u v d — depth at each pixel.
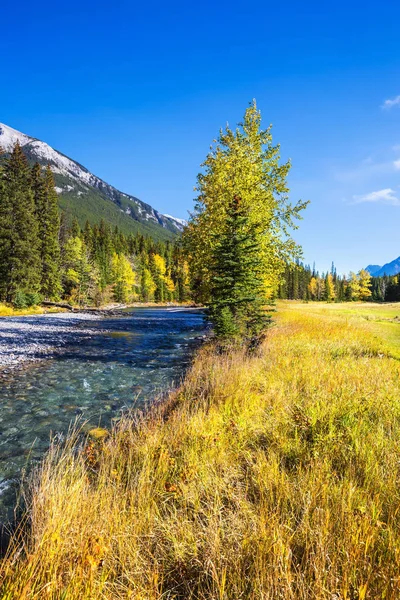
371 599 2.30
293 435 5.20
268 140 20.19
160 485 4.03
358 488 3.57
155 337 23.66
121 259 96.12
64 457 4.78
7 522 3.96
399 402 5.95
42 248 50.97
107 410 8.12
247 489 3.80
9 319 31.00
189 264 22.06
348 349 12.32
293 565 2.65
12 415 7.76
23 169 46.94
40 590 2.40
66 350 17.08
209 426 5.63
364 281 113.81
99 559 2.70
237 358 10.29
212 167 19.95
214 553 2.76
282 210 19.64
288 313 30.20
